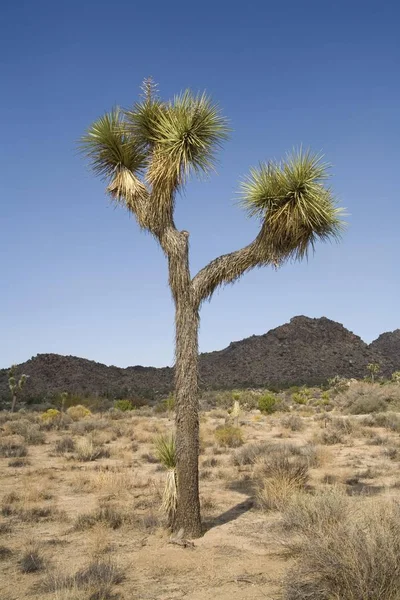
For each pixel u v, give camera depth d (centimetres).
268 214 875
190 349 899
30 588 705
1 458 1927
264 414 3919
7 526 1002
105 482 1380
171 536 897
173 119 875
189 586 699
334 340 12975
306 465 1541
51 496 1279
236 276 903
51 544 904
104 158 964
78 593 654
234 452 1912
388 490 1227
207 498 1218
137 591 685
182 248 895
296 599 584
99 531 948
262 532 921
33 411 4491
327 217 876
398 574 555
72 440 2234
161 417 3862
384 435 2448
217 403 5012
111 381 10100
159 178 882
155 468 1686
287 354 12212
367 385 4422
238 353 12362
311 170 878
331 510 823
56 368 10069
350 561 564
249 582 705
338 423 2833
